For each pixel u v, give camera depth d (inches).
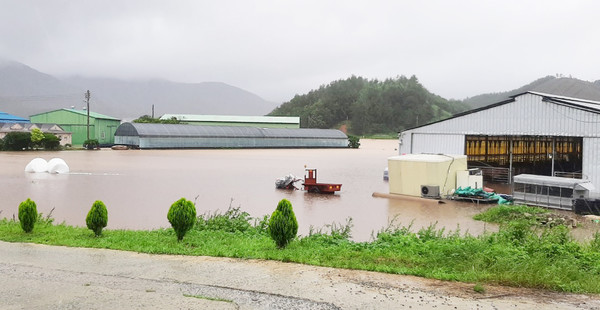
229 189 1021.8
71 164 1601.9
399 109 6752.0
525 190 861.8
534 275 314.2
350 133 6441.9
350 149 3287.4
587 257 378.6
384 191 1037.2
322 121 6673.2
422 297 284.2
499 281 315.3
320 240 450.6
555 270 328.2
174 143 2728.8
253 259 378.3
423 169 925.8
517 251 380.2
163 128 2733.8
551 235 453.7
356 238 562.9
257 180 1205.1
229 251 398.9
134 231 520.1
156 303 273.4
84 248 419.2
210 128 2940.5
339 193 1001.5
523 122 1088.2
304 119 6742.1
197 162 1791.3
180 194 926.4
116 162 1713.8
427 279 322.3
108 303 273.9
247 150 2854.3
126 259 378.9
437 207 826.2
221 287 303.3
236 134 2989.7
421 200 901.2
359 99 7057.1
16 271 341.4
